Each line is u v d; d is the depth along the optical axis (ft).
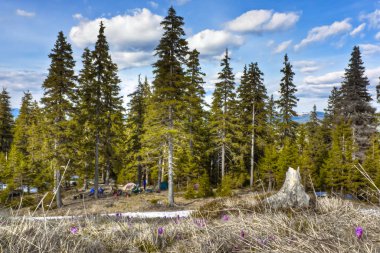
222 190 81.76
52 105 73.72
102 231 14.61
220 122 98.12
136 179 133.49
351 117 95.61
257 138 106.32
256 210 17.62
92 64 86.22
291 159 91.91
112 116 92.79
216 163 129.49
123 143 110.73
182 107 71.82
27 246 8.46
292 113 105.81
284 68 107.14
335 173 83.25
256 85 105.09
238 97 106.52
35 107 142.00
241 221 10.41
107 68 87.35
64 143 75.15
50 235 9.86
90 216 21.30
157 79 71.20
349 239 6.77
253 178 101.55
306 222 9.55
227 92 97.04
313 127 128.88
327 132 115.75
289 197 19.61
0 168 118.11
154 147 81.25
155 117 72.84
